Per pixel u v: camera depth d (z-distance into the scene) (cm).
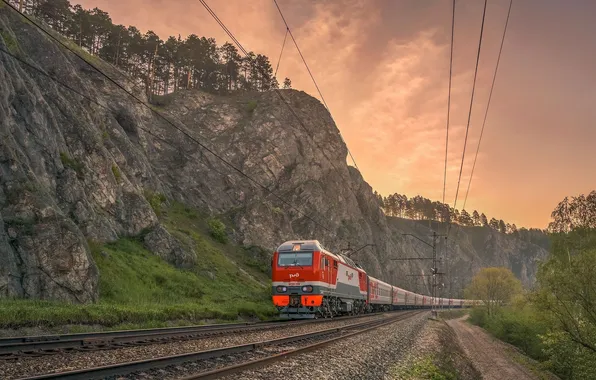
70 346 1194
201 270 4359
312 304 2830
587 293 2495
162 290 3294
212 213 7425
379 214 15400
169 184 7225
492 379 2423
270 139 10812
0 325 1514
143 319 2156
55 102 4031
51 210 2656
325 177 12244
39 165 3166
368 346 1733
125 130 7031
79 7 10069
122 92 7538
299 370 1055
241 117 11144
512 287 7706
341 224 11562
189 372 917
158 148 7819
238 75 14212
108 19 10562
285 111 11825
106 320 1933
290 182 10606
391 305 6575
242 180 9138
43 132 3341
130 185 4569
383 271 13775
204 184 7869
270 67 14375
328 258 3075
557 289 2591
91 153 4059
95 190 3888
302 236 9738
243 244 7050
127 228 4134
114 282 2958
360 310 4356
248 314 3194
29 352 1026
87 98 5022
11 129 3009
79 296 2533
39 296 2344
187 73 13162
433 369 1434
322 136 13050
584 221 4547
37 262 2412
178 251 4241
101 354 1095
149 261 3750
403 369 1388
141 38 11269
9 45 3888
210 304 3253
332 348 1520
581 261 2572
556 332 2623
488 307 7688
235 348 1212
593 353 2536
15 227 2433
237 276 4944
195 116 10550
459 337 4488
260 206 7956
